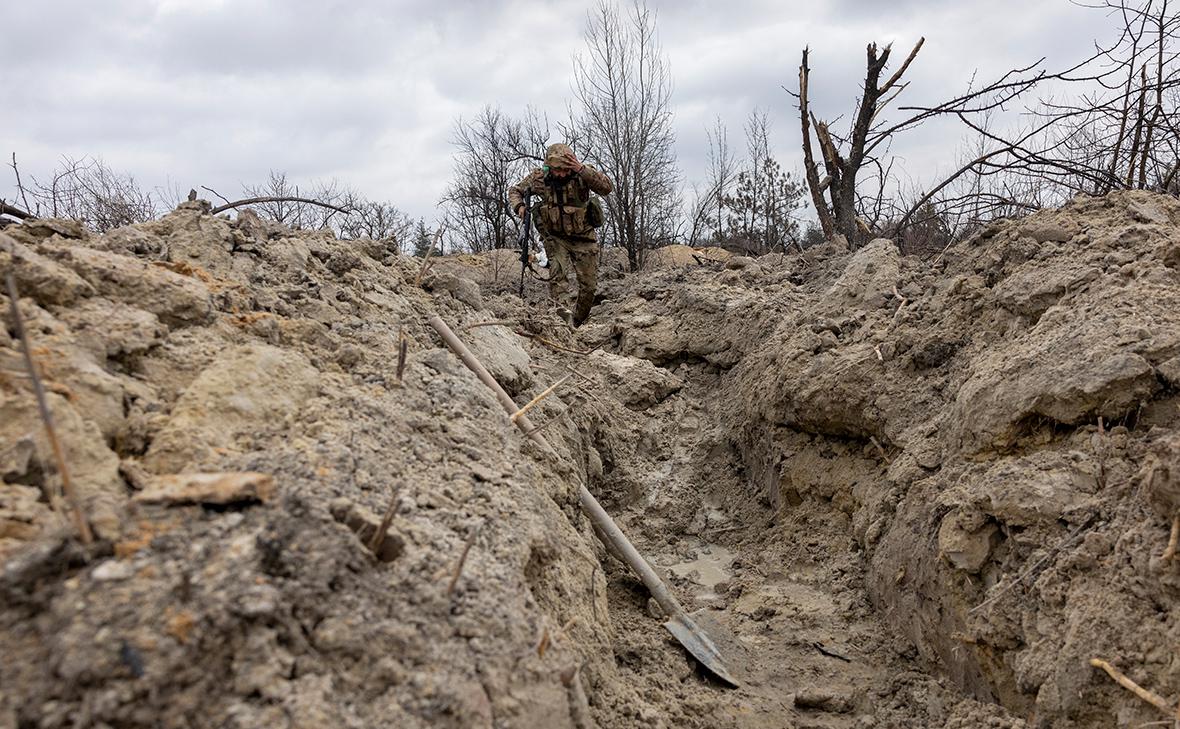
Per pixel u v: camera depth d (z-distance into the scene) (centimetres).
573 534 375
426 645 220
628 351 815
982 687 338
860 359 509
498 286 1152
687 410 704
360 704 199
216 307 336
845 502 507
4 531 195
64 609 181
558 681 245
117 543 200
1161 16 770
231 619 191
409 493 277
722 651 402
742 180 1639
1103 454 332
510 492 315
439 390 359
